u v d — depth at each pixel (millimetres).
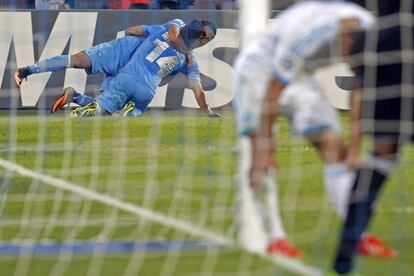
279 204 24750
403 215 24016
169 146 35781
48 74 45500
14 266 19719
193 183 28344
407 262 19781
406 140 19391
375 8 23625
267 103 19406
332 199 19922
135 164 31859
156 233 22359
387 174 19297
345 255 18672
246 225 20531
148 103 43594
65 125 41125
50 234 22438
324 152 19766
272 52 19484
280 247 20078
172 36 42906
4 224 23469
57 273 19203
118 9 47438
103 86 43469
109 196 26750
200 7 48812
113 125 41000
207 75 45250
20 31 45938
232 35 45156
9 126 40938
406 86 19297
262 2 20781
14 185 28500
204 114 44469
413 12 19203
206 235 22000
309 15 19125
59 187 28156
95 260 20047
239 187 21031
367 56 19250
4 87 45844
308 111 19547
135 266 19578
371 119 19484
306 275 18750
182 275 18906
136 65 43188
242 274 18891
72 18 46000
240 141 20453
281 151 34000
